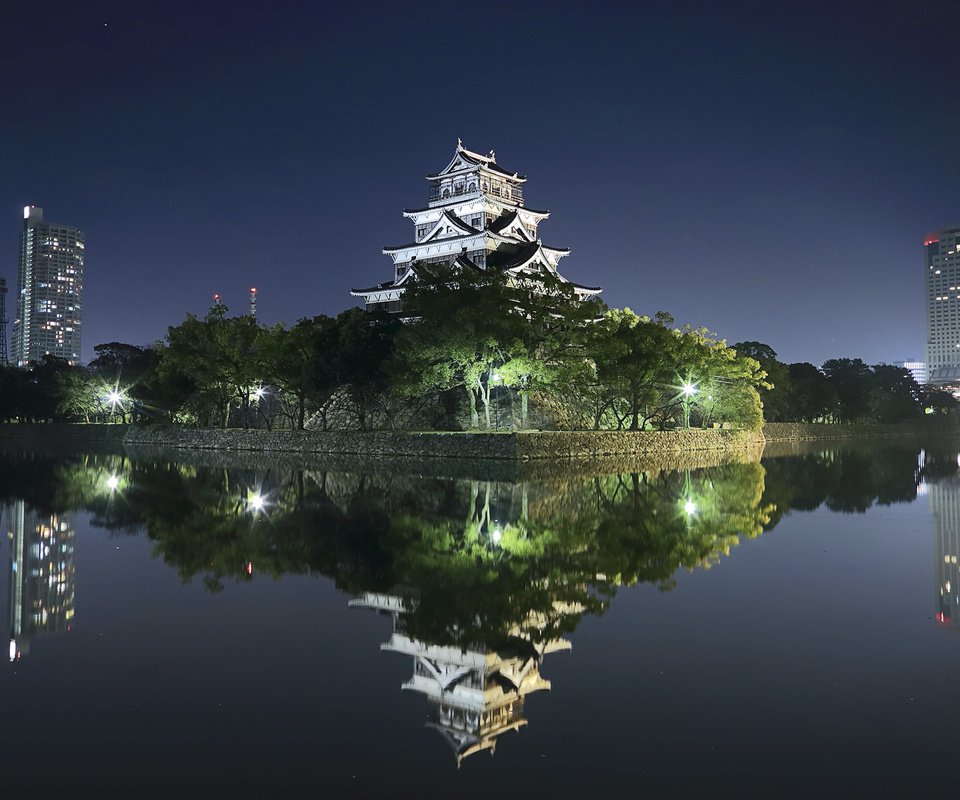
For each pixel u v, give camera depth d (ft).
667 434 296.71
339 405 331.98
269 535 103.14
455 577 77.56
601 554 89.51
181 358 323.98
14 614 65.46
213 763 39.11
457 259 346.33
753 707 45.24
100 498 145.28
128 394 431.02
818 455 298.35
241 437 318.04
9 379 484.74
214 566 83.76
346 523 113.29
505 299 251.60
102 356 466.29
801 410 494.18
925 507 131.75
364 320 294.46
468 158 410.52
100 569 82.28
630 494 151.02
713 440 326.44
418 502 138.10
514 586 73.56
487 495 149.07
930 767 37.99
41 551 92.58
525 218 415.64
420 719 44.29
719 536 101.45
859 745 40.40
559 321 265.34
